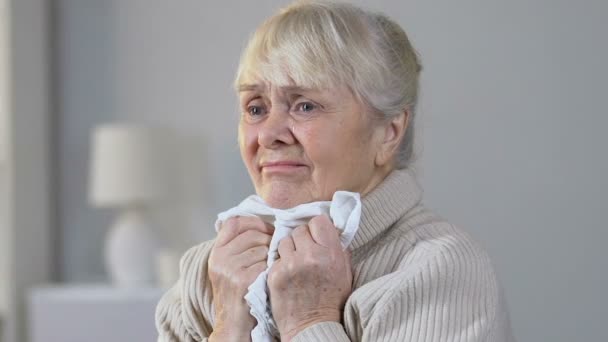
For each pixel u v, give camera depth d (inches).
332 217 57.6
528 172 154.3
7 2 176.7
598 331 150.7
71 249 190.2
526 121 154.7
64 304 165.0
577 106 152.1
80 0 188.5
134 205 175.5
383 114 60.2
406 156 64.3
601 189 150.8
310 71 57.1
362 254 60.3
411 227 60.7
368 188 61.7
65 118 189.8
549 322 152.9
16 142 178.9
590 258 151.2
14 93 178.5
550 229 153.3
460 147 157.6
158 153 170.9
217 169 178.7
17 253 178.7
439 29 159.2
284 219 58.5
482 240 156.3
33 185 183.2
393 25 61.8
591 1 151.2
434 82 159.2
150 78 183.8
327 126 57.9
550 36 153.5
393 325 54.6
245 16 177.0
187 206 179.9
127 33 185.3
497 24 156.3
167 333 66.4
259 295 57.2
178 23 181.6
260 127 59.5
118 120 186.1
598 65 150.9
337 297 57.0
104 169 170.1
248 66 59.5
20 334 178.4
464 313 54.7
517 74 155.3
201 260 65.3
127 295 162.6
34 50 183.5
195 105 180.4
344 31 58.4
